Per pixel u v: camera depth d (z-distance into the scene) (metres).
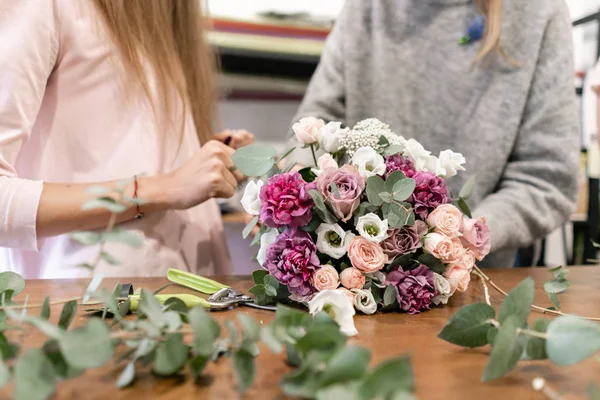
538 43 1.02
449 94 1.10
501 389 0.36
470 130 1.08
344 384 0.28
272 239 0.58
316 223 0.56
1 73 0.69
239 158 0.60
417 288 0.57
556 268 0.65
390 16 1.14
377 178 0.55
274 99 1.73
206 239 0.94
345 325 0.48
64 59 0.78
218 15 1.62
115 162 0.80
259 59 1.67
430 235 0.57
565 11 1.05
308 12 1.77
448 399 0.35
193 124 0.96
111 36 0.80
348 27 1.17
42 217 0.69
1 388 0.33
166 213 0.87
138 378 0.37
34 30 0.71
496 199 0.95
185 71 0.97
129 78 0.82
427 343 0.47
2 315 0.43
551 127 1.00
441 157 0.63
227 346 0.38
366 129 0.63
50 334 0.31
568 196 1.00
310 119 0.63
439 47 1.12
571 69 1.02
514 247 0.94
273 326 0.36
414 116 1.14
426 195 0.58
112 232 0.35
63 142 0.80
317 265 0.54
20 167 0.80
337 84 1.19
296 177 0.55
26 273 0.84
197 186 0.78
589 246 1.38
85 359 0.30
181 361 0.36
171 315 0.38
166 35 0.89
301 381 0.31
